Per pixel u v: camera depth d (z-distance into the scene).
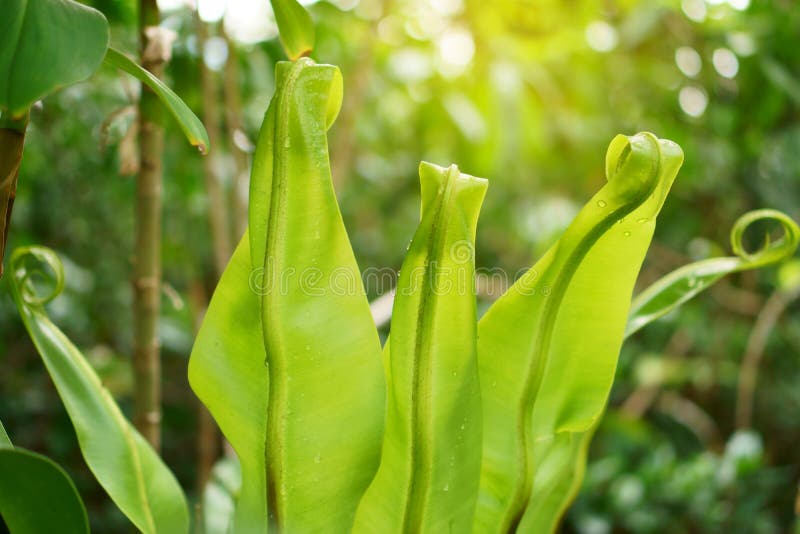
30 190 1.85
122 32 1.24
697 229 2.66
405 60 2.11
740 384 2.39
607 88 2.33
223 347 0.66
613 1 2.13
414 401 0.64
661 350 2.78
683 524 2.12
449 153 2.41
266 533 0.65
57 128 1.51
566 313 0.68
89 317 2.38
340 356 0.64
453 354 0.64
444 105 1.95
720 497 2.11
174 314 2.49
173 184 1.80
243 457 0.67
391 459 0.66
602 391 0.69
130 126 0.92
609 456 2.39
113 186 1.92
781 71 1.89
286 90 0.63
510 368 0.68
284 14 0.72
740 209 2.51
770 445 2.78
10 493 0.62
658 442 2.69
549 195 2.39
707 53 2.12
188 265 1.84
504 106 1.93
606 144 2.34
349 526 0.66
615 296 0.68
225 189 1.73
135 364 0.89
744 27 1.98
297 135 0.63
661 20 2.15
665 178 0.65
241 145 1.10
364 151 2.55
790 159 2.30
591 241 0.66
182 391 2.72
